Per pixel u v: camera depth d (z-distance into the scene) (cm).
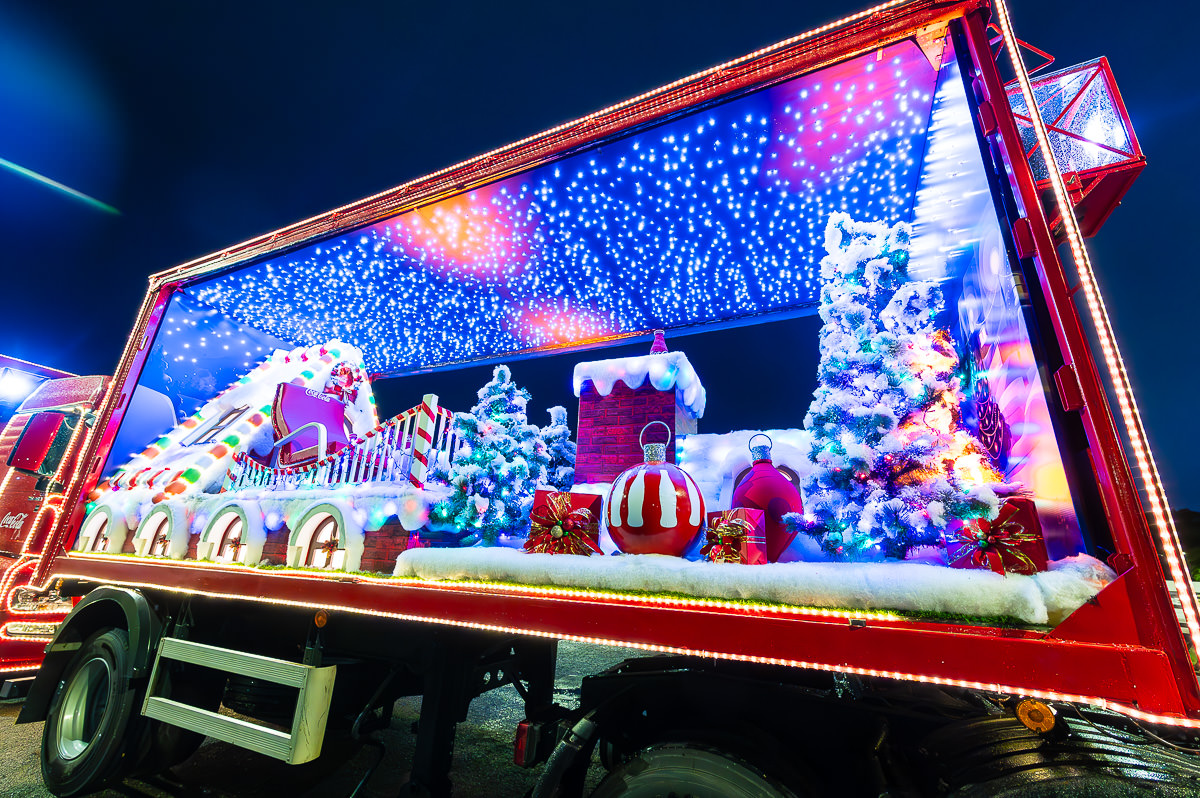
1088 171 237
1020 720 160
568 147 293
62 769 319
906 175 342
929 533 170
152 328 474
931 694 211
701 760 176
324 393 495
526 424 353
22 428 552
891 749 180
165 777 331
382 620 277
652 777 180
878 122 305
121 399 450
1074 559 159
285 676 264
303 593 259
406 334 603
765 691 196
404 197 345
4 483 526
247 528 313
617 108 278
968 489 176
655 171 359
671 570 181
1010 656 132
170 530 351
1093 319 147
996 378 244
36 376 639
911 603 146
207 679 327
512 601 202
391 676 277
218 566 300
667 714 207
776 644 155
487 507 284
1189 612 120
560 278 484
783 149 333
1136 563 129
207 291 518
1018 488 209
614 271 469
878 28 224
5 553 478
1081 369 148
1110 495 137
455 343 616
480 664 278
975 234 260
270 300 537
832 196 368
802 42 238
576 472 324
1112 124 238
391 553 264
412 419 310
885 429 183
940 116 283
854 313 205
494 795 328
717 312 504
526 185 375
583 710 216
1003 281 212
